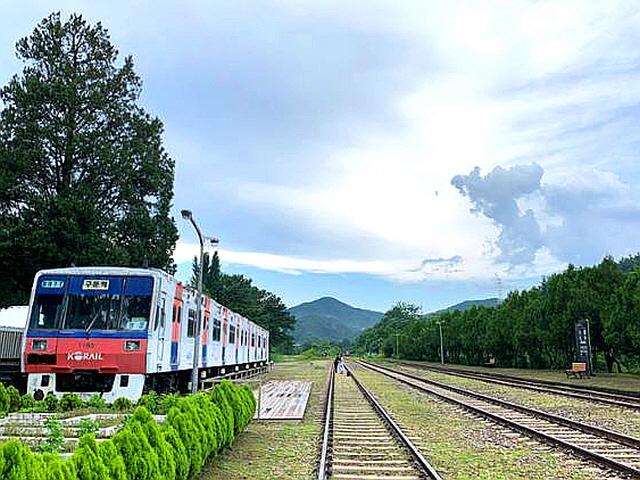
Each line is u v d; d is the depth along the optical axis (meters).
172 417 8.49
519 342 52.34
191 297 23.58
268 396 24.67
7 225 28.06
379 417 18.08
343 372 45.47
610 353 44.91
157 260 32.16
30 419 14.43
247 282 90.31
